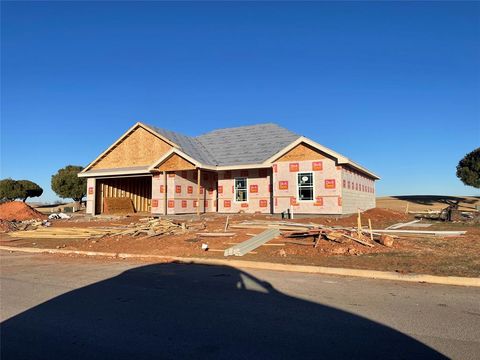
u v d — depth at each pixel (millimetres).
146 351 4758
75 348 4898
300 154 22438
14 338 5285
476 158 51250
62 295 7645
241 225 16734
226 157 26844
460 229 17484
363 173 27641
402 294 7379
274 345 4879
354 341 4988
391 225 19453
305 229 14531
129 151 27859
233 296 7371
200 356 4578
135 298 7320
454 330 5371
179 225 17359
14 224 22672
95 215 27312
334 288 7906
